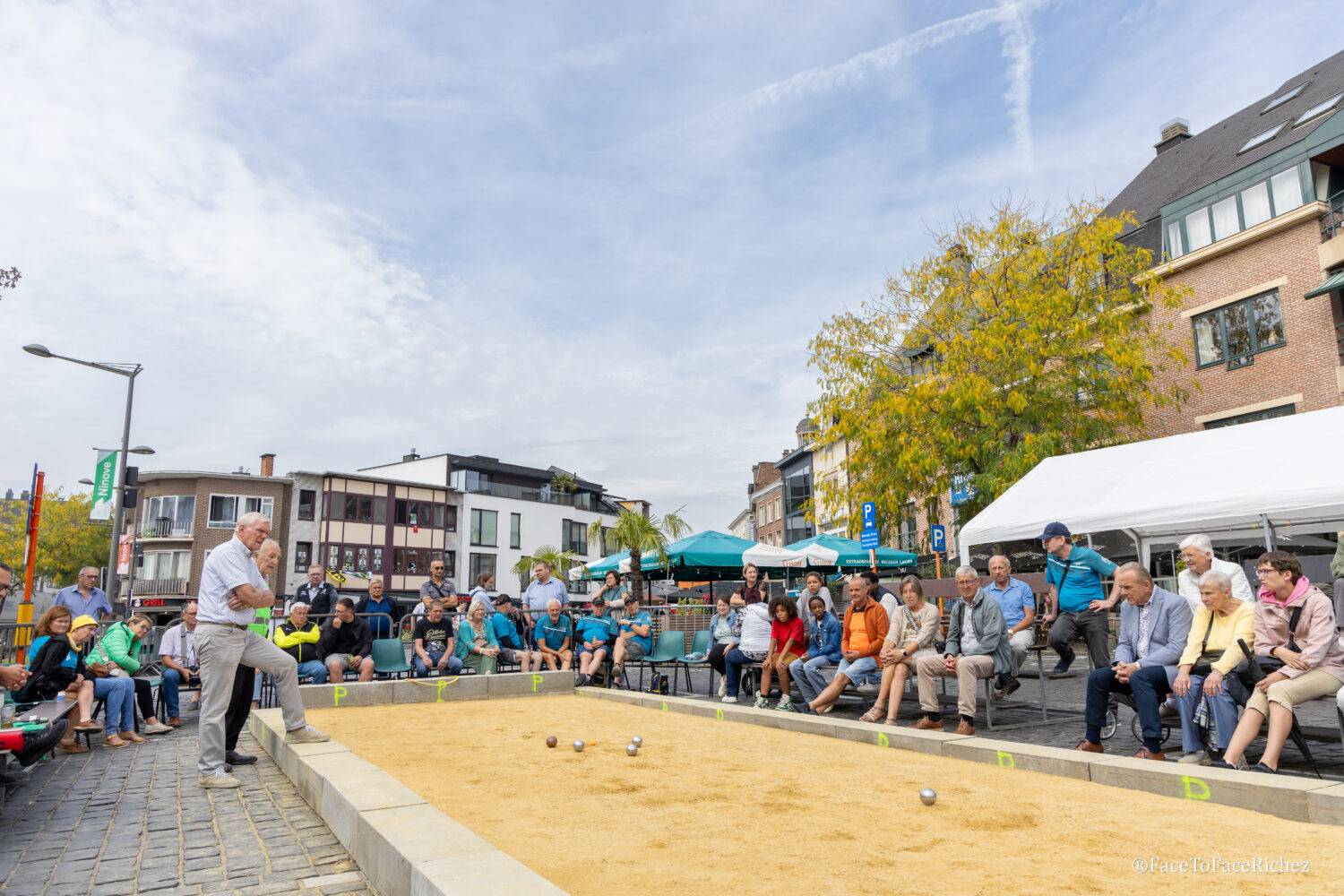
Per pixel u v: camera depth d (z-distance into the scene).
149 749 8.02
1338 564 9.14
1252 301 20.77
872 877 3.17
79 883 3.79
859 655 8.25
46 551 42.59
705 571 20.08
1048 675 9.08
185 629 10.25
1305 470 9.41
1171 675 5.78
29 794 5.89
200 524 40.31
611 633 12.15
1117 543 16.64
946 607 13.78
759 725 7.70
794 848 3.58
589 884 3.10
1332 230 19.14
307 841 4.30
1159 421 22.59
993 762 5.55
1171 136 28.61
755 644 10.11
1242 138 23.89
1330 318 19.03
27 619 10.44
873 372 19.16
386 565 46.09
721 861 3.39
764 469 56.69
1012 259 18.52
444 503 50.03
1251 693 5.48
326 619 12.10
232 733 6.52
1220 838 3.66
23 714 6.46
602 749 6.32
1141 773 4.68
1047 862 3.35
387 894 3.23
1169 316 22.56
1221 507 9.73
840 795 4.63
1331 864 3.27
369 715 8.75
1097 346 18.48
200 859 4.08
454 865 2.84
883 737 6.44
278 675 6.32
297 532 43.06
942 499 22.94
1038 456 16.89
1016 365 17.80
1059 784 4.86
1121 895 2.94
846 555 15.28
